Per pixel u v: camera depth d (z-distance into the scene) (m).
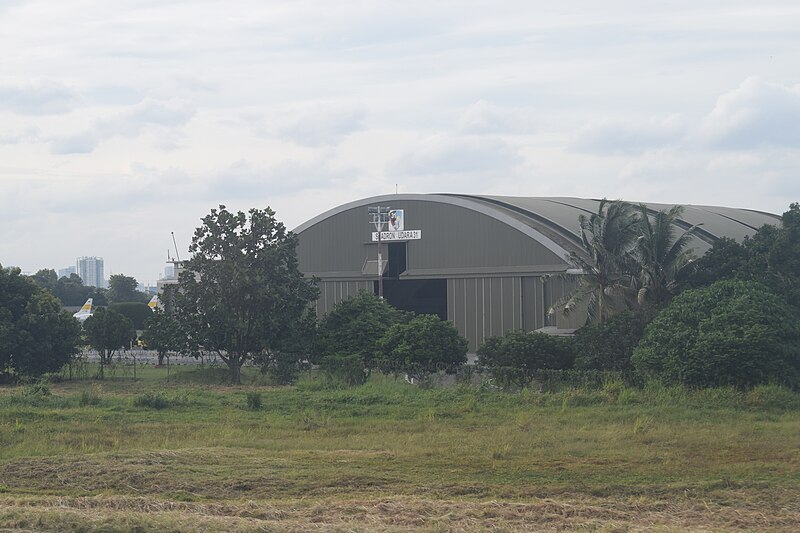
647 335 67.06
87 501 31.61
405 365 78.31
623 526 28.73
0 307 88.69
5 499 32.03
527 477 36.81
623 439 45.94
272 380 84.44
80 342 92.56
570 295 85.62
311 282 94.12
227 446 44.53
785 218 77.19
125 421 53.59
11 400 61.72
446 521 29.00
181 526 27.09
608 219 83.31
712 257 80.00
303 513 30.22
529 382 69.75
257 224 89.62
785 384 61.97
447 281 104.38
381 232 109.06
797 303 71.81
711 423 51.22
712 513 31.19
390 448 43.66
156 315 89.69
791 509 31.81
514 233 99.69
